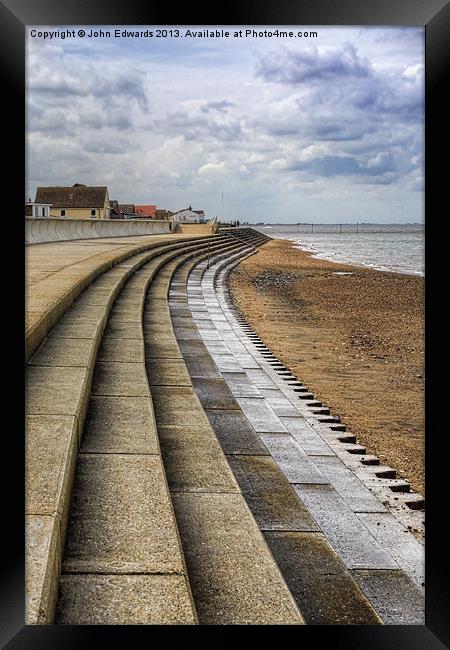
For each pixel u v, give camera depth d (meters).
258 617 3.85
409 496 6.74
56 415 5.36
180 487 5.71
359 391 11.91
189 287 25.25
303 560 5.11
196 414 7.81
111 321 11.58
